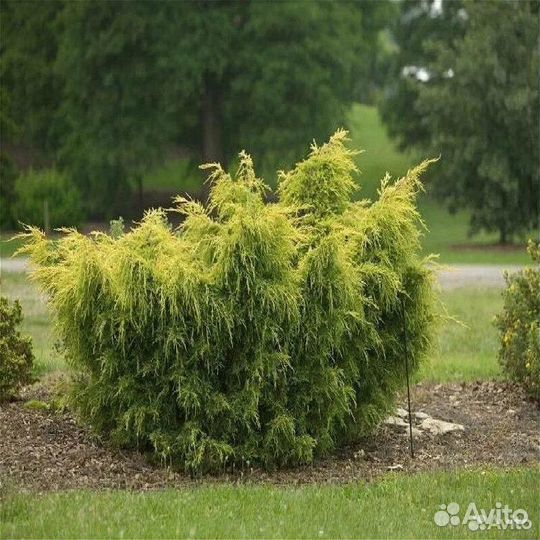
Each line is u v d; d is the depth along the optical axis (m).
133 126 45.59
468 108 41.66
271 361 9.11
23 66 51.50
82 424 10.12
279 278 9.19
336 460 9.84
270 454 9.41
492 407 12.06
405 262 10.09
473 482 8.69
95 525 7.25
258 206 9.38
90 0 44.25
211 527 7.32
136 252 9.27
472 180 43.38
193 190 56.81
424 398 12.35
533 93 40.75
